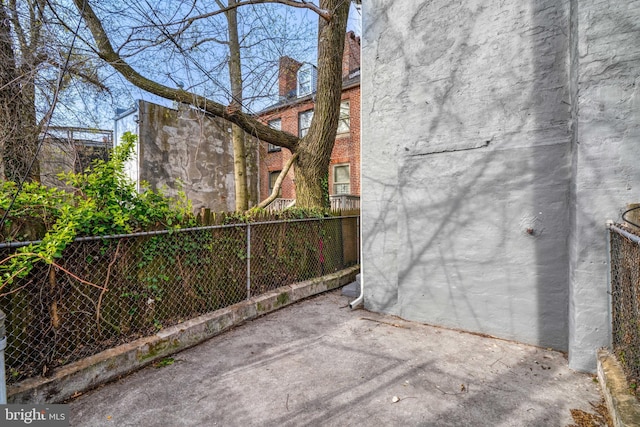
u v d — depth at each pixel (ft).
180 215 10.25
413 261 12.22
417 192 12.10
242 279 12.82
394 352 9.51
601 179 7.80
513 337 10.21
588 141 7.95
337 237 19.10
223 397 7.22
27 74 10.39
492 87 10.46
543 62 9.61
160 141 26.68
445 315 11.51
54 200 7.87
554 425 6.18
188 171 28.94
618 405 5.71
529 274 9.93
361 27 13.65
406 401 7.02
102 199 8.79
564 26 9.29
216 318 10.93
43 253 6.57
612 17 7.64
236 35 20.74
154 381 7.93
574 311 8.28
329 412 6.65
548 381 7.80
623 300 6.82
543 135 9.65
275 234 14.60
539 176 9.73
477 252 10.84
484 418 6.41
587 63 7.92
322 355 9.35
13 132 11.09
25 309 7.04
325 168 19.94
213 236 11.64
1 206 6.70
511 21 10.09
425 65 11.82
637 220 7.00
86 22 13.08
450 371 8.35
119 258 8.82
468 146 10.94
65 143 12.91
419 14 11.92
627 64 7.51
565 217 9.36
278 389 7.54
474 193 10.87
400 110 12.50
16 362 6.88
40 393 6.67
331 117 19.52
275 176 44.78
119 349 8.31
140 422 6.34
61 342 7.59
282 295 14.01
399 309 12.66
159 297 9.75
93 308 8.23
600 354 7.71
